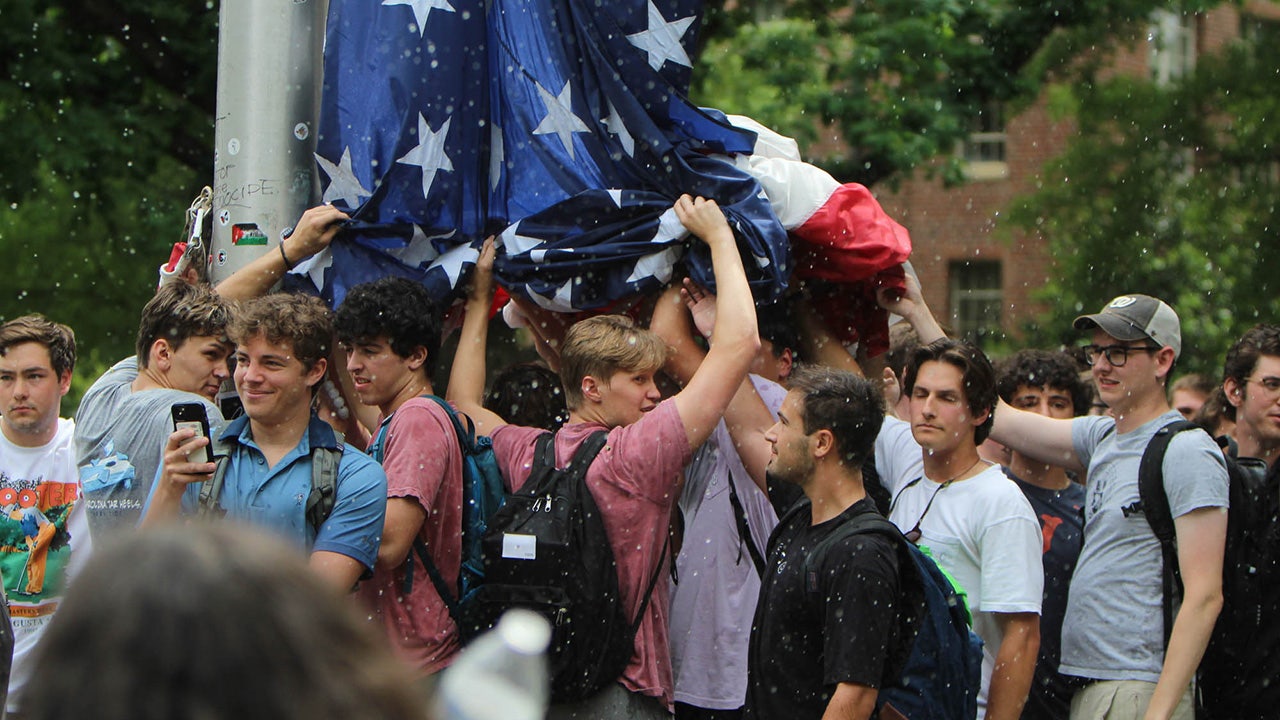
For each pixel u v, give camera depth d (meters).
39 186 22.59
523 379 9.52
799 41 22.55
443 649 7.53
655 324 8.71
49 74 21.58
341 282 8.82
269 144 8.98
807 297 9.59
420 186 8.80
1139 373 9.01
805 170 8.95
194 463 6.86
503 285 8.87
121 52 22.52
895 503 9.22
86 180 22.45
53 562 8.90
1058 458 9.83
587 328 8.17
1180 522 8.52
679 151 8.77
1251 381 9.80
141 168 22.06
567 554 7.39
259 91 8.99
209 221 9.47
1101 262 30.98
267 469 7.24
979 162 43.19
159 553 2.04
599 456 7.64
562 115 8.95
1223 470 8.55
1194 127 31.25
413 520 7.38
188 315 8.09
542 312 9.22
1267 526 8.61
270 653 2.02
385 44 8.86
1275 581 8.59
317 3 9.10
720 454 8.67
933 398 8.62
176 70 21.78
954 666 7.21
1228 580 8.59
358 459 7.32
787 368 9.43
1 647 6.81
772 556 7.58
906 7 22.16
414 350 8.00
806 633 7.25
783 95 22.41
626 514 7.54
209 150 22.81
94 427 8.12
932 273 43.84
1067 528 10.16
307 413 7.40
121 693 1.96
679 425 7.61
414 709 2.12
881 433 9.78
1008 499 8.58
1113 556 8.92
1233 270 30.19
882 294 9.41
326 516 7.12
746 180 8.64
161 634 1.98
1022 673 8.37
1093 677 8.88
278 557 2.10
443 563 7.60
